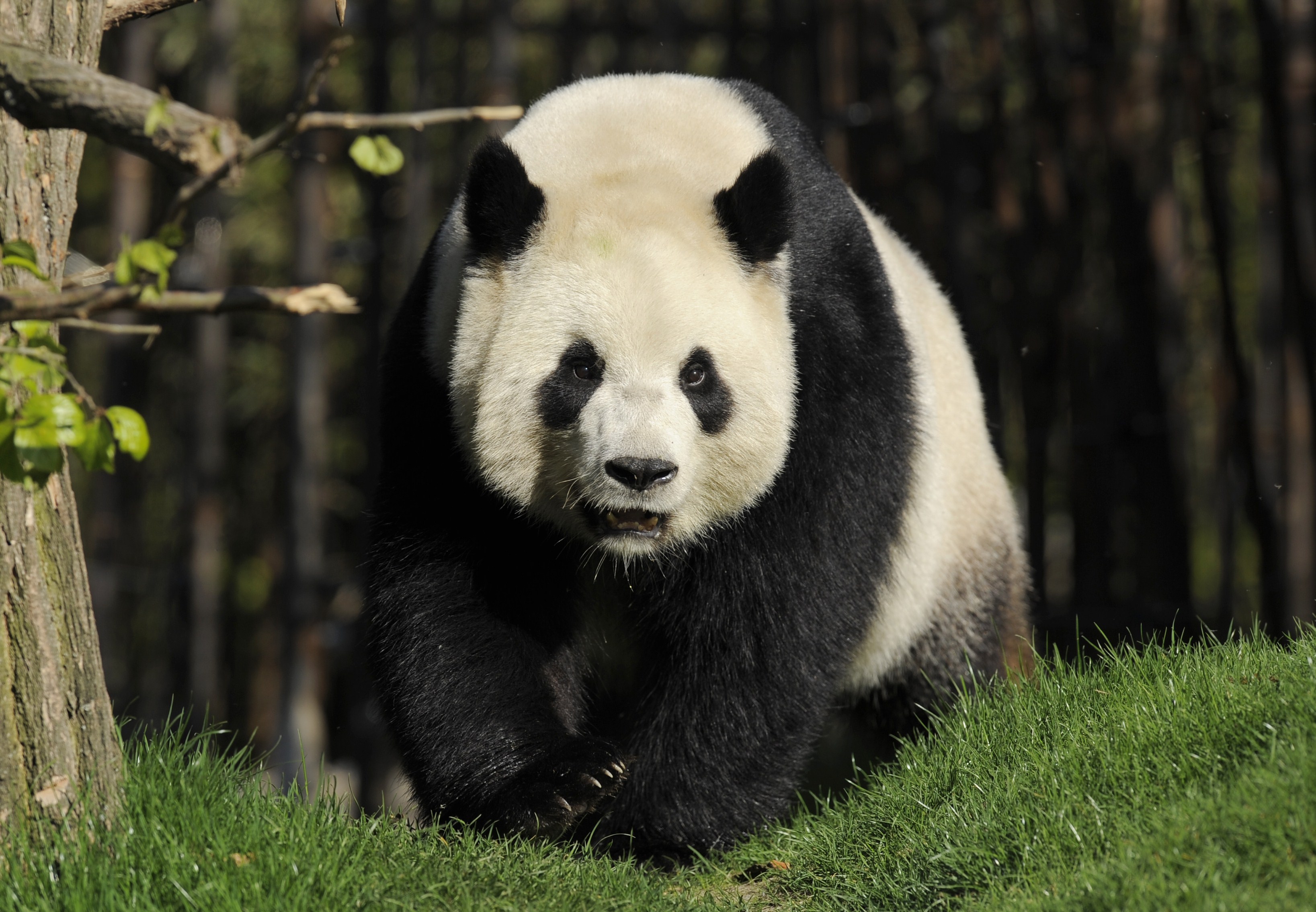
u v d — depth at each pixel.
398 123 5.71
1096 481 20.78
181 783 8.42
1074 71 20.91
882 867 8.70
